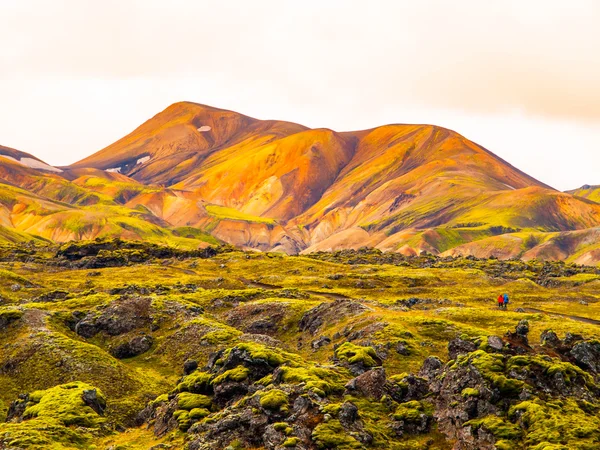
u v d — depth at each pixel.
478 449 70.62
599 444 65.56
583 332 121.06
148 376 130.88
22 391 121.81
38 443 81.12
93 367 126.75
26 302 193.62
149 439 85.88
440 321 128.25
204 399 91.44
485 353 85.12
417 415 78.44
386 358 109.56
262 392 81.75
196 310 169.88
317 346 132.62
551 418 71.06
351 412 75.31
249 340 135.62
